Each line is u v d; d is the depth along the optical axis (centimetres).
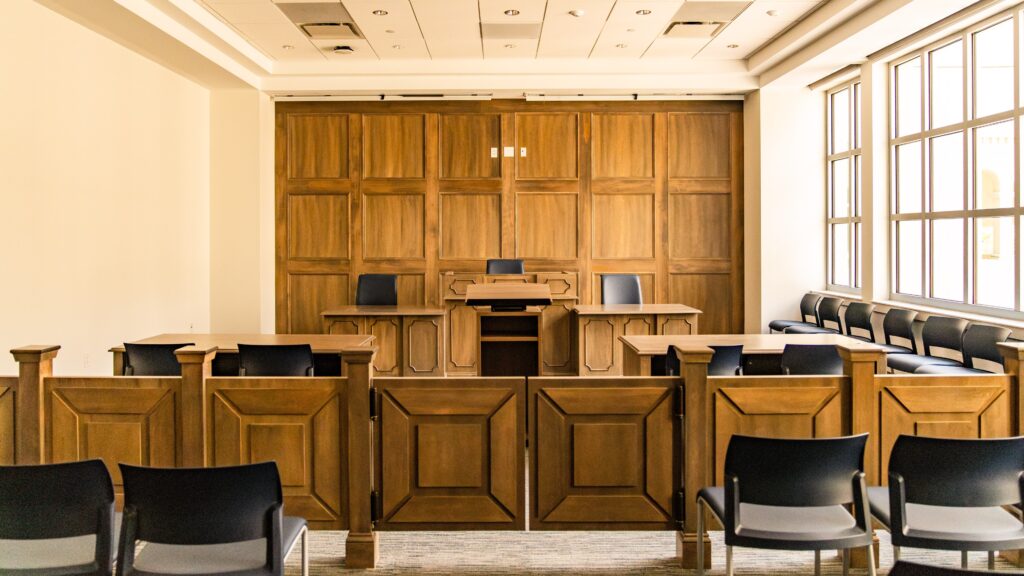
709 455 340
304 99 923
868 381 337
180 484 235
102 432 340
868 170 769
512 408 340
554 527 341
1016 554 346
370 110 928
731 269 940
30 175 575
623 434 340
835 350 453
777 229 903
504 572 337
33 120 578
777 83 872
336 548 365
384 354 680
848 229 862
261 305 903
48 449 340
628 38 782
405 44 800
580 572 338
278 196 932
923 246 715
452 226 935
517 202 933
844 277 880
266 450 339
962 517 279
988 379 342
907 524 271
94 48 657
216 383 338
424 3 659
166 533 238
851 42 700
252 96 893
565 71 879
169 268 802
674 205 938
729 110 935
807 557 356
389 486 341
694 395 334
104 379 339
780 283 906
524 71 878
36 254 584
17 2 558
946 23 630
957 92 665
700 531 302
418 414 340
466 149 930
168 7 631
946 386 340
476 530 342
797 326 809
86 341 650
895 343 727
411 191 932
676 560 351
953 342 604
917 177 729
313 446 339
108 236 683
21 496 242
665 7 675
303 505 340
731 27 743
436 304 935
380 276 774
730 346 458
